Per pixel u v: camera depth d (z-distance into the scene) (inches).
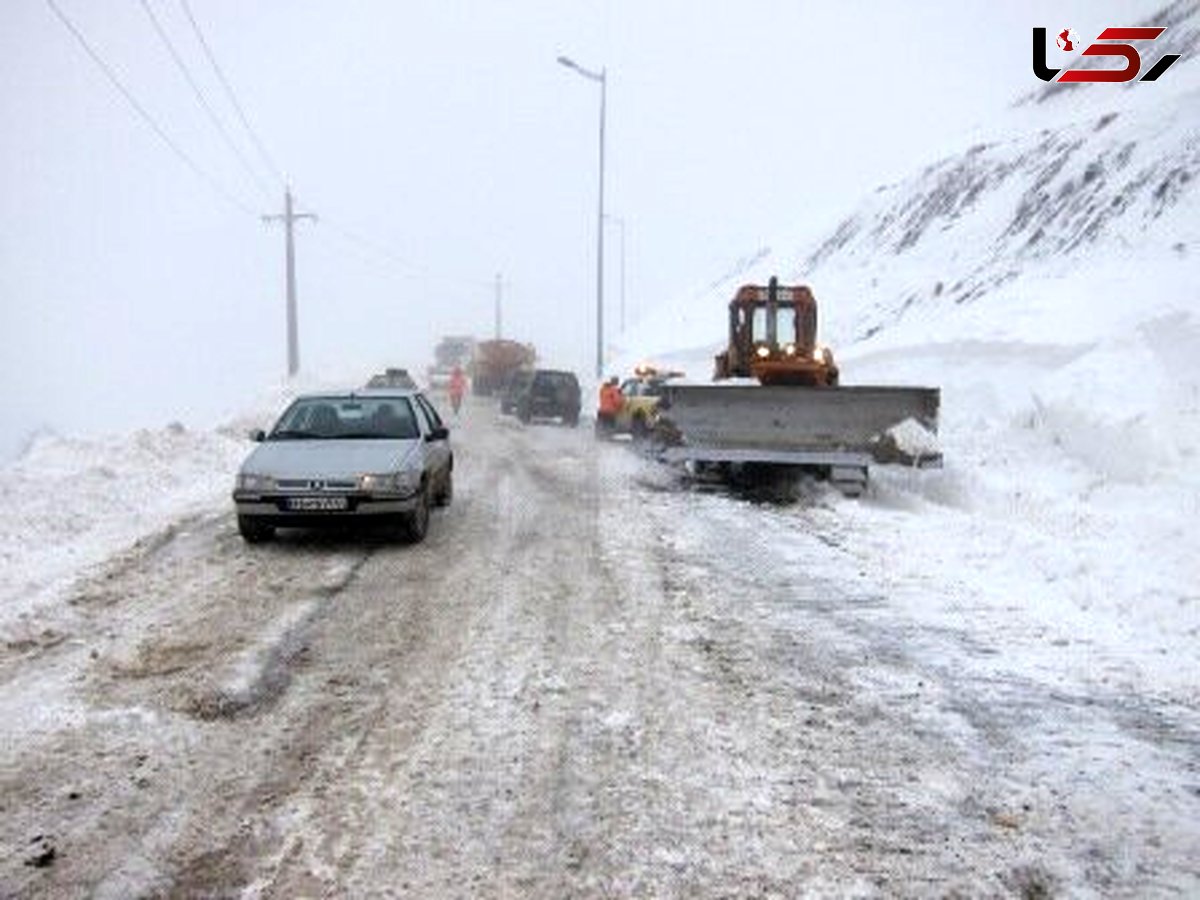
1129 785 178.1
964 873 148.6
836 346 1362.0
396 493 371.6
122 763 183.9
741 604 299.3
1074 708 215.0
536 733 199.6
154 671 234.8
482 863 150.6
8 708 209.8
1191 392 538.3
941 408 759.7
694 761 187.0
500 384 1865.2
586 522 443.2
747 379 633.0
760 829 161.5
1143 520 407.2
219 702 215.0
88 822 161.9
